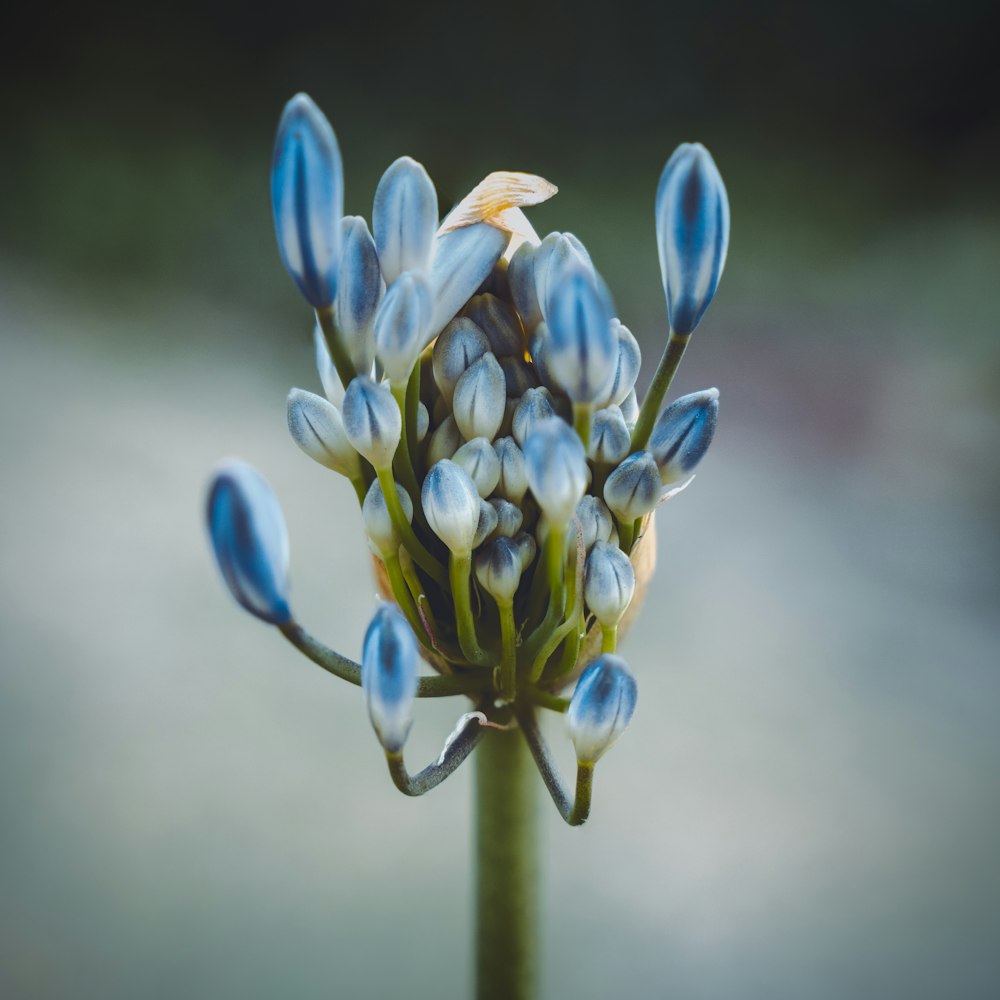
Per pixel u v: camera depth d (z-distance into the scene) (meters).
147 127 2.56
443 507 0.35
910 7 2.75
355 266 0.35
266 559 0.34
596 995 0.79
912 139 2.76
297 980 0.78
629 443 0.36
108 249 2.19
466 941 0.82
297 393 0.36
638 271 2.23
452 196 0.37
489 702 0.37
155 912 0.84
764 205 2.57
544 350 0.36
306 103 0.34
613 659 0.34
